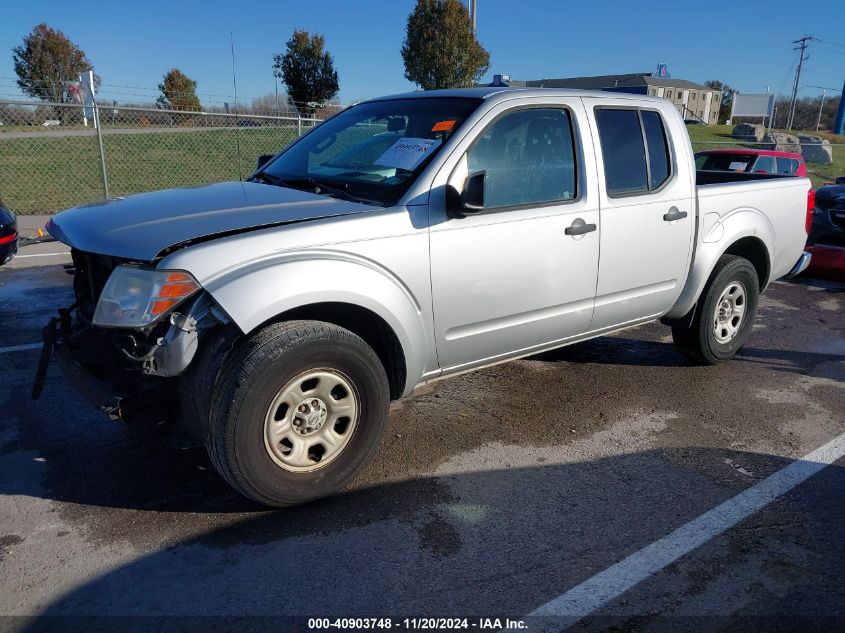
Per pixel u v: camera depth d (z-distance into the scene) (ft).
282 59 100.01
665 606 8.69
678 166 15.02
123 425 13.39
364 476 11.75
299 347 9.79
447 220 11.38
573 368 17.28
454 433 13.46
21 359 16.89
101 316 9.55
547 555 9.66
